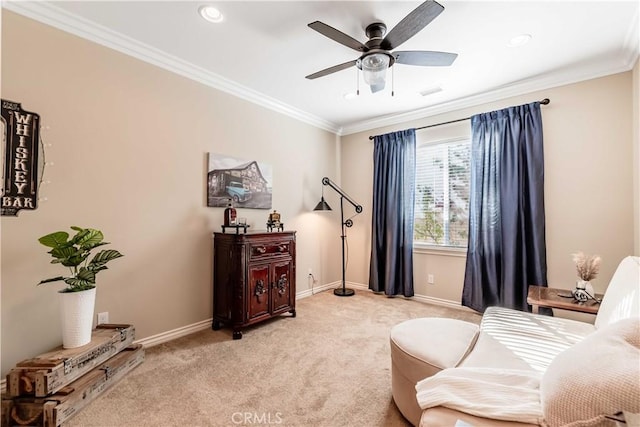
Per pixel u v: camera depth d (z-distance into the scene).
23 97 1.92
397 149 3.97
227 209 2.95
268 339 2.64
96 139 2.23
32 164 1.96
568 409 0.80
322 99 3.53
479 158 3.29
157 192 2.57
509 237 3.03
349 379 2.00
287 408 1.70
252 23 2.13
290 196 3.88
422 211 3.93
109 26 2.17
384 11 2.00
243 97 3.28
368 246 4.39
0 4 1.84
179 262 2.72
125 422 1.58
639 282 1.51
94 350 1.84
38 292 1.97
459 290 3.55
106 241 2.28
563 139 2.89
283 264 3.12
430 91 3.27
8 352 1.86
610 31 2.18
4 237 1.86
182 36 2.30
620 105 2.62
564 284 2.87
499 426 0.88
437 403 1.04
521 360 1.44
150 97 2.53
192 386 1.91
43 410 1.51
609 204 2.67
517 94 3.16
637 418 0.71
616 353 0.83
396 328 1.86
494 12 1.99
